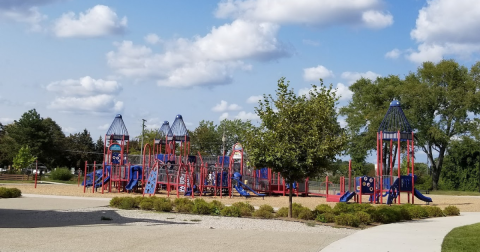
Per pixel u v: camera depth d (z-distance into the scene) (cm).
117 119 4003
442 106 5700
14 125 8419
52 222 1506
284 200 3014
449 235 1410
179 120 4144
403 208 2005
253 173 3769
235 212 1875
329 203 2838
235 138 8556
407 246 1195
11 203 2198
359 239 1304
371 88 6050
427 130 5603
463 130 5512
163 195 3166
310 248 1131
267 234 1372
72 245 1058
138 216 1766
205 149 8306
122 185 3653
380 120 5600
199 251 1041
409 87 5678
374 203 2891
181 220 1689
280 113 1789
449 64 5591
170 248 1066
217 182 3272
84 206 2098
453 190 6159
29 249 991
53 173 6094
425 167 7806
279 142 1770
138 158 4028
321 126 1780
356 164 6162
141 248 1052
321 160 1758
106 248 1036
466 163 6112
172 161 3712
